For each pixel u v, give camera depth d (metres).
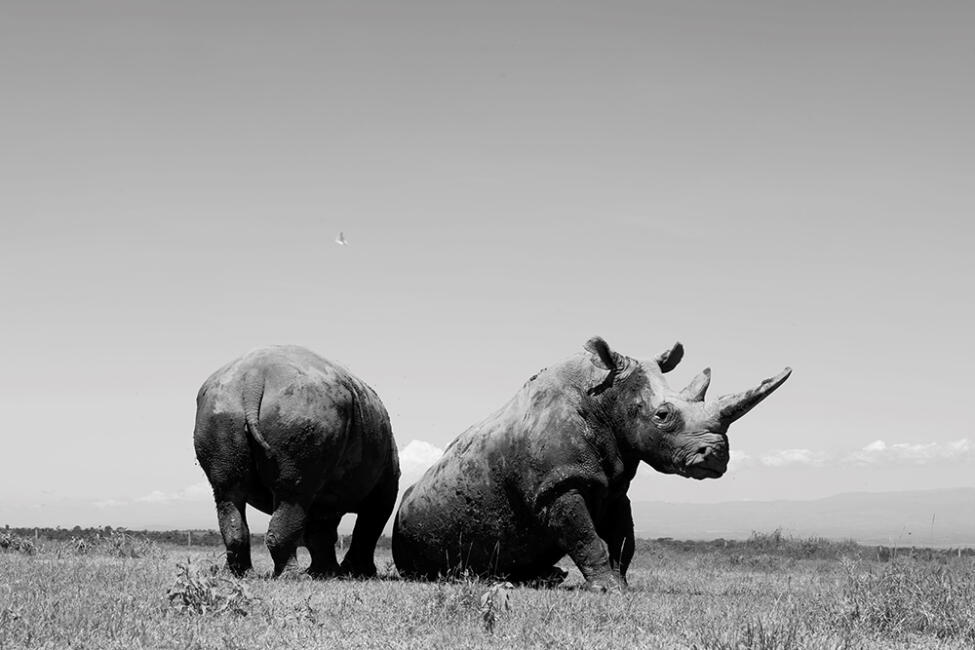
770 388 17.53
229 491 18.66
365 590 16.27
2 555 21.31
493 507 19.17
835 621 12.95
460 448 19.95
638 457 18.61
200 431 18.77
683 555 31.50
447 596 13.87
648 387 18.17
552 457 18.33
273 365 18.91
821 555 32.50
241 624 12.15
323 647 11.11
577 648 11.28
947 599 13.52
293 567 18.62
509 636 11.88
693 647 11.30
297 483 18.62
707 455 17.53
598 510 18.64
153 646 10.84
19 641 10.62
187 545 30.38
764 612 13.63
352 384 20.03
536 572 19.97
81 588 14.26
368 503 21.88
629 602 14.62
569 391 18.70
